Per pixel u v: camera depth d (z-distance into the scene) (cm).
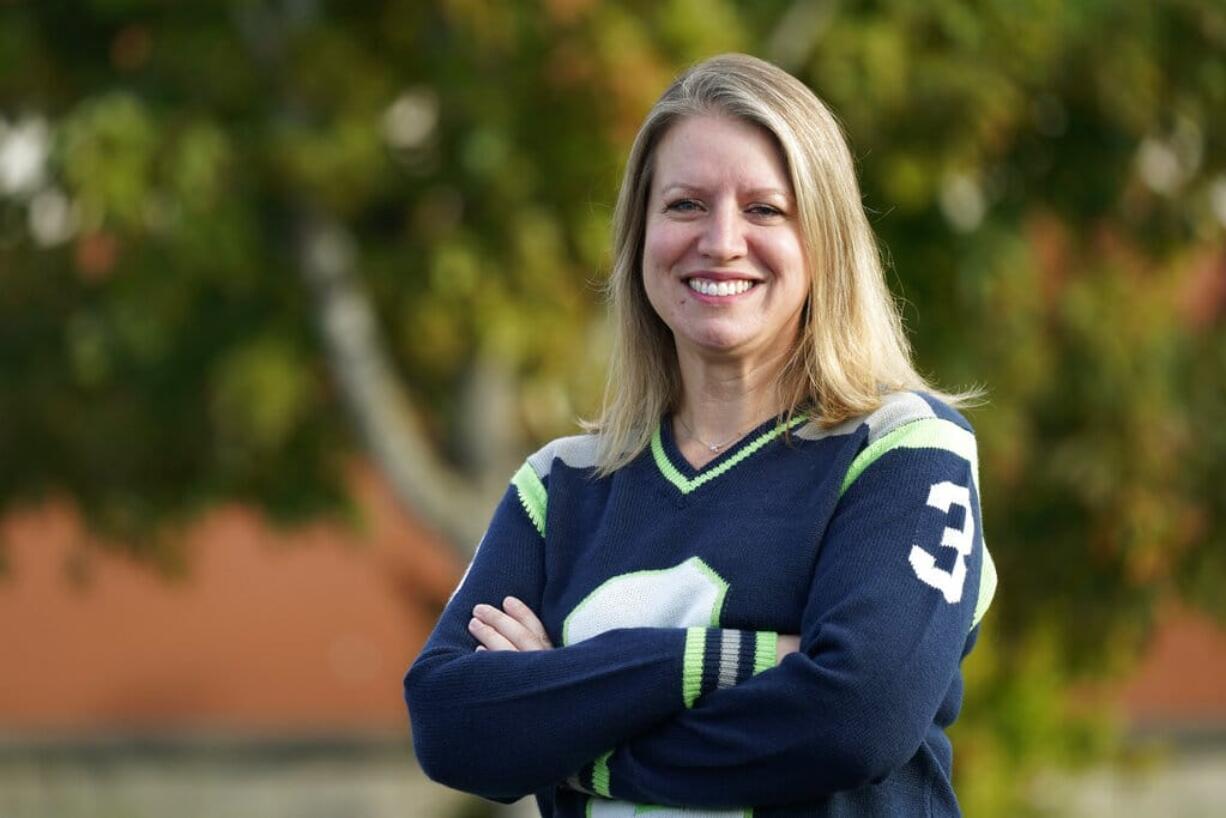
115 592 1553
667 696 296
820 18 893
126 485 998
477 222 880
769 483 312
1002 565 1016
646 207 333
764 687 289
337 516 1062
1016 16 902
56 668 1548
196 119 845
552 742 303
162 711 1554
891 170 893
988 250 955
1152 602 1012
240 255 845
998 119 907
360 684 1576
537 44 847
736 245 314
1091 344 1005
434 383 991
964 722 913
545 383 885
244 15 884
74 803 1361
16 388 957
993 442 953
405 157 903
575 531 329
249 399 871
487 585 330
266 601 1570
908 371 328
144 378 943
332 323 891
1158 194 1018
